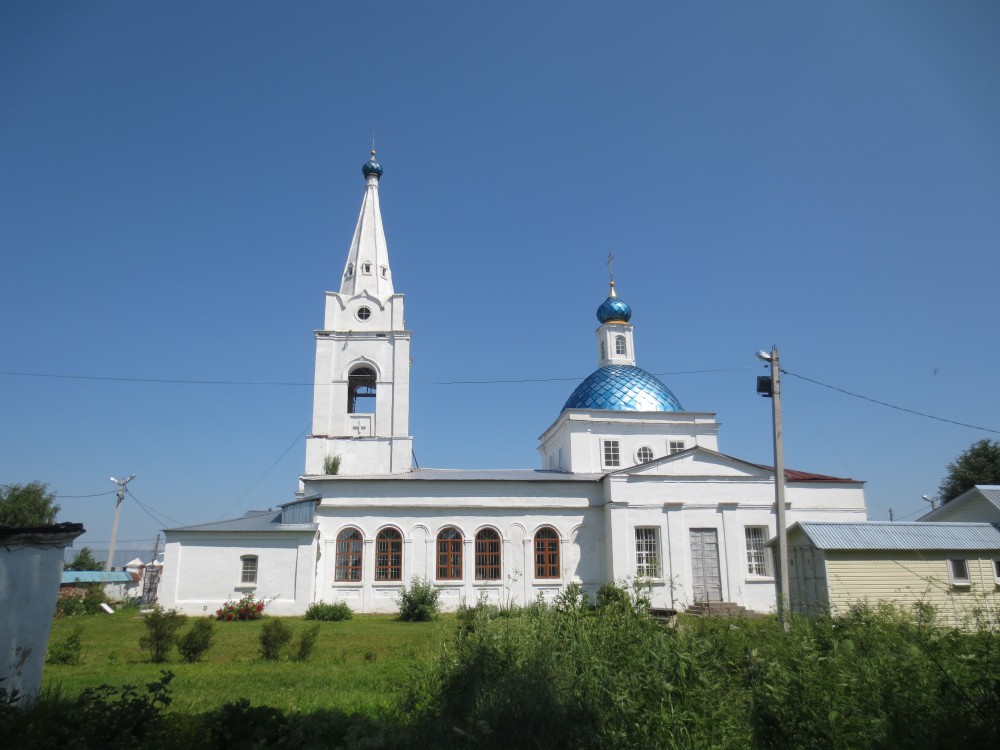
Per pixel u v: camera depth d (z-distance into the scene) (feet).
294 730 30.83
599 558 118.83
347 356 135.03
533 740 29.14
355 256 145.59
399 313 139.03
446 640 52.75
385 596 112.68
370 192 152.46
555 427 144.97
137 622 96.68
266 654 58.85
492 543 117.80
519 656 38.19
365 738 29.84
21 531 36.73
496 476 125.29
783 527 70.44
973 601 77.05
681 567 113.39
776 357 74.69
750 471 118.93
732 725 29.66
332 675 49.60
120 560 312.50
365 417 132.67
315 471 126.93
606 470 132.46
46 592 38.19
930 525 86.48
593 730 29.66
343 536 115.34
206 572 108.58
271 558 109.50
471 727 31.24
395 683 45.52
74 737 28.50
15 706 32.50
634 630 40.65
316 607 104.12
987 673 30.66
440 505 117.29
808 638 40.73
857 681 31.91
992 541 84.48
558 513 119.85
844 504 120.98
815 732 26.96
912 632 40.47
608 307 155.63
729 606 109.19
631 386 141.79
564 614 45.34
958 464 149.07
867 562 82.12
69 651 57.93
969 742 24.43
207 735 29.50
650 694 32.42
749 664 35.04
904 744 25.50
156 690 31.99
